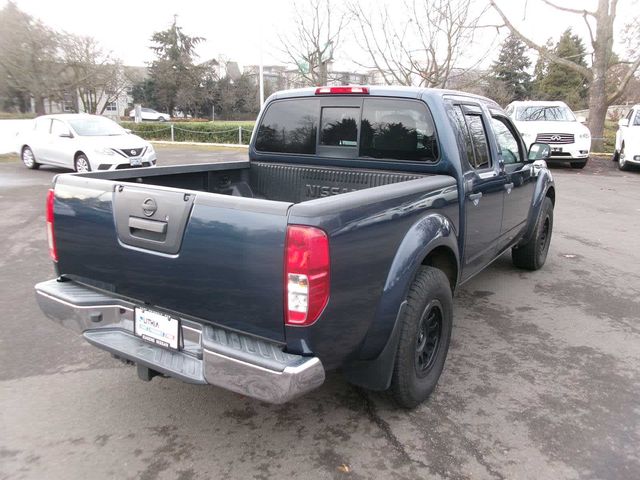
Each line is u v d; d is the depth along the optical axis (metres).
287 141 4.52
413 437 3.00
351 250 2.48
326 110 4.26
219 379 2.44
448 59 15.12
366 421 3.16
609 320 4.72
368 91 3.99
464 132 3.93
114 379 3.62
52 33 27.75
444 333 3.40
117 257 2.84
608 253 6.97
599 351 4.10
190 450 2.87
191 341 2.67
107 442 2.93
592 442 2.96
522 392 3.49
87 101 38.75
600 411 3.27
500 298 5.26
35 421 3.11
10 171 14.99
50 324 4.47
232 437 2.99
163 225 2.60
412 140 3.86
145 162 13.71
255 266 2.34
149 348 2.80
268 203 2.33
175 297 2.65
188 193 2.53
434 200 3.27
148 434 3.01
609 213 9.61
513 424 3.12
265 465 2.75
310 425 3.11
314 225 2.26
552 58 19.02
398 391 3.05
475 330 4.49
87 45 30.20
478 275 6.01
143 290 2.78
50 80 28.06
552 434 3.03
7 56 26.50
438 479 2.65
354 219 2.49
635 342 4.27
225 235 2.41
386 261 2.79
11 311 4.73
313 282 2.28
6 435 2.97
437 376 3.40
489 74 18.25
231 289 2.44
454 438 2.99
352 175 4.19
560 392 3.49
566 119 15.76
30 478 2.63
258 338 2.45
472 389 3.52
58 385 3.52
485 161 4.27
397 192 2.88
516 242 5.48
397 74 17.55
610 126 31.27
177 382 3.59
